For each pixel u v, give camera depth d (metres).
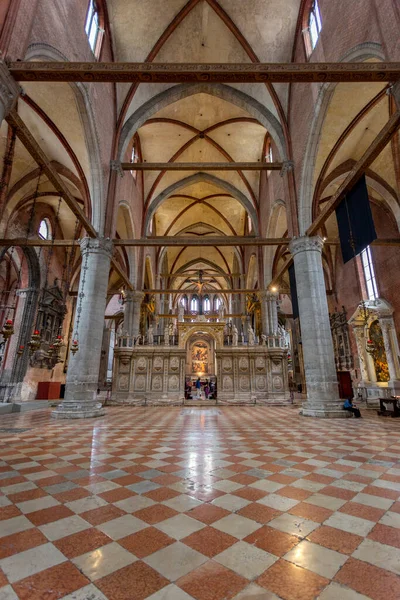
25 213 17.45
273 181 18.27
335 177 16.05
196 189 26.20
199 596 1.78
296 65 7.55
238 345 17.83
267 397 16.44
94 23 12.84
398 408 10.78
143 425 8.68
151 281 27.08
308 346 11.74
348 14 9.61
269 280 21.31
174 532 2.56
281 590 1.84
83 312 11.82
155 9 13.72
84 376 11.15
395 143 12.75
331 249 22.95
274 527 2.65
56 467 4.43
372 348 10.14
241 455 5.17
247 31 14.52
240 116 18.72
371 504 3.14
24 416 10.86
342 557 2.20
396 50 6.99
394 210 15.22
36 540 2.43
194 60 16.05
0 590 1.83
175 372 16.69
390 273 16.80
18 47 6.89
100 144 12.91
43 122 13.23
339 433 7.33
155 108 16.27
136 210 20.59
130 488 3.60
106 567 2.07
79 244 13.05
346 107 12.73
